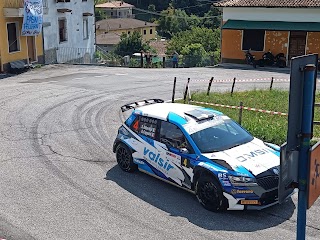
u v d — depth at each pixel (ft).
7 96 67.05
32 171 35.81
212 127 31.07
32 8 97.35
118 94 69.10
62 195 31.04
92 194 31.19
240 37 112.27
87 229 26.20
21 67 95.96
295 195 29.81
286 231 25.48
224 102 60.59
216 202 27.58
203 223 26.66
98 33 264.31
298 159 12.56
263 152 29.25
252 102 60.64
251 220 26.86
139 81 82.64
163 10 303.48
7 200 30.30
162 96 67.36
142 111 34.32
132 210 28.60
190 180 29.35
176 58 117.29
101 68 104.47
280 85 79.97
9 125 50.49
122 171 35.50
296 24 105.29
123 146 34.99
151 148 32.53
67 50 121.80
